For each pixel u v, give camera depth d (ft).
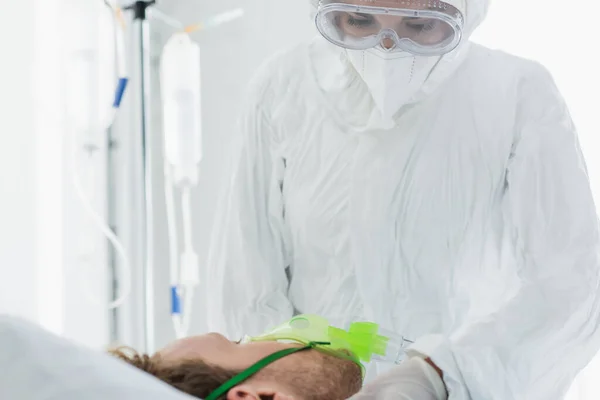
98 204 7.74
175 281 7.70
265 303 5.82
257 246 5.86
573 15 7.17
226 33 8.42
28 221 6.89
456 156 5.49
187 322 7.53
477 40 7.42
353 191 5.57
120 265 7.86
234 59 8.41
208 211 8.52
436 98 5.54
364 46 5.15
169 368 3.80
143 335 6.90
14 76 6.75
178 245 8.46
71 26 6.32
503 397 4.51
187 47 6.84
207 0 8.46
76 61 6.32
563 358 4.93
